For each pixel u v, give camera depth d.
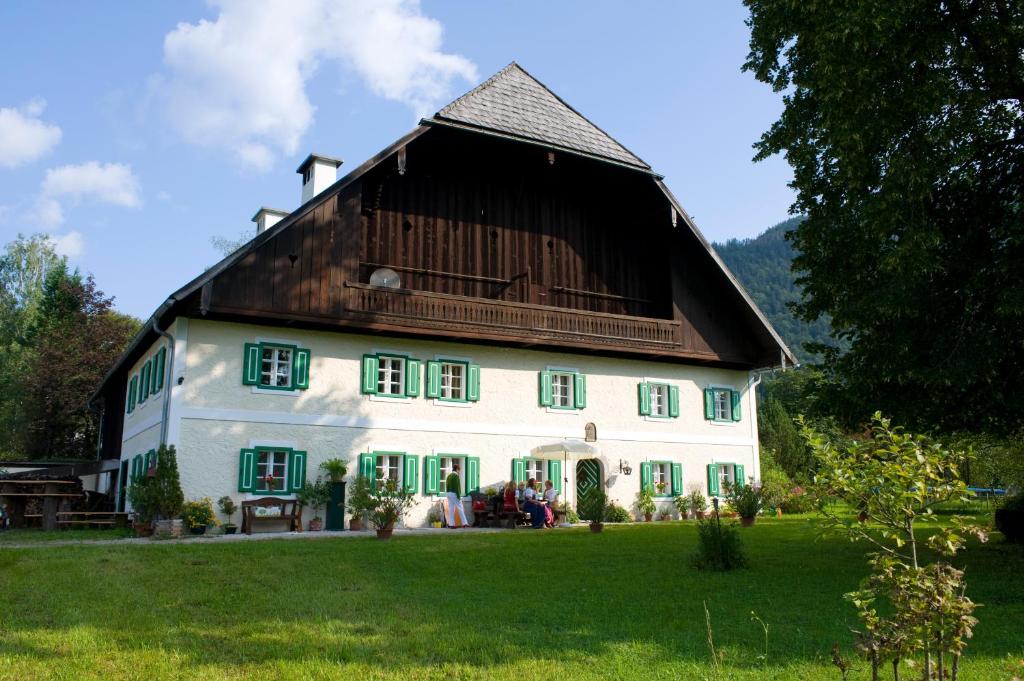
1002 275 10.48
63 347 41.50
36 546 13.91
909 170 10.75
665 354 24.09
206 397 18.20
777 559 12.34
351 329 19.77
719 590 9.61
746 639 7.05
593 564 11.95
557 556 12.84
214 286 17.75
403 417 20.61
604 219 25.00
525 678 5.85
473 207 22.67
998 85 11.36
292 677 5.81
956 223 11.65
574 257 24.12
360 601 8.79
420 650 6.61
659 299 25.28
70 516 19.91
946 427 11.84
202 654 6.39
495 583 10.19
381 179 20.81
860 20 10.67
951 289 11.13
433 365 21.28
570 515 22.05
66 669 5.90
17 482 20.28
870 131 11.15
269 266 18.47
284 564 11.59
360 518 19.08
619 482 23.70
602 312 24.00
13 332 47.34
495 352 22.38
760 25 13.05
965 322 10.84
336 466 19.05
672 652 6.60
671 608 8.47
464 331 20.83
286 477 18.80
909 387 11.59
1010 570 10.83
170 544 14.22
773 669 6.12
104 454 30.09
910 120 11.16
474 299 21.12
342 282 19.36
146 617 7.77
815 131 12.70
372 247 20.83
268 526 18.44
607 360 24.25
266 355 19.36
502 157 22.58
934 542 4.89
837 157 12.01
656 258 25.66
